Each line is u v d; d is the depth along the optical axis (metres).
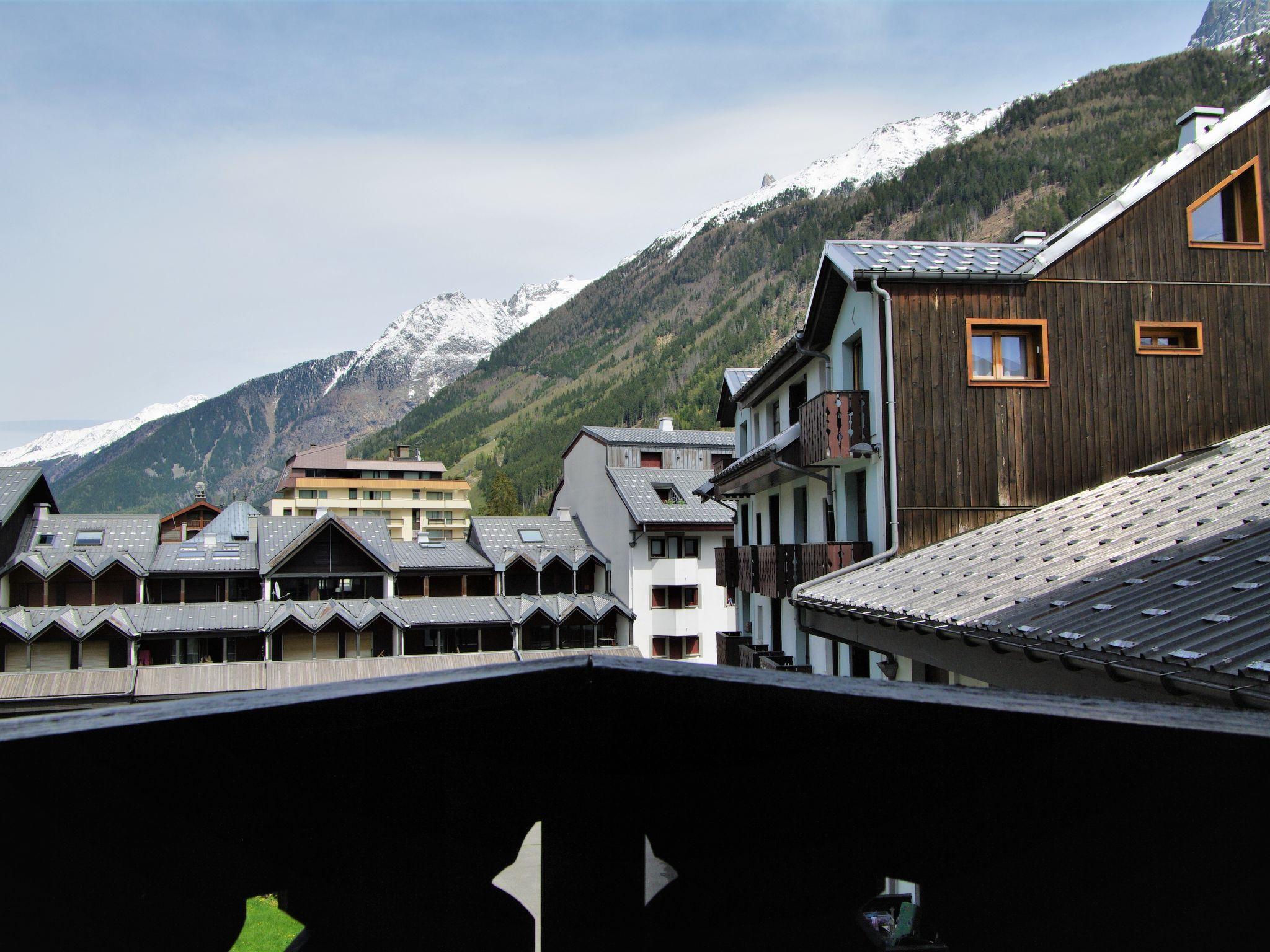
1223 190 14.29
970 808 1.20
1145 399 13.85
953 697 1.15
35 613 33.62
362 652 37.38
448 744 1.32
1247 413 13.98
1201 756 1.11
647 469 43.84
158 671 28.70
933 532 13.46
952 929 1.23
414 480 101.56
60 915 1.01
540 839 1.41
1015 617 7.16
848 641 11.41
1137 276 13.95
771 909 1.33
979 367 13.87
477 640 38.91
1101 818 1.14
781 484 21.36
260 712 1.16
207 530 55.41
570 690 1.38
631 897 1.39
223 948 1.16
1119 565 7.94
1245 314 14.09
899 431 13.56
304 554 38.88
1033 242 16.12
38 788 0.98
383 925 1.29
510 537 44.78
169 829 1.11
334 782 1.25
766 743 1.31
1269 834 1.10
